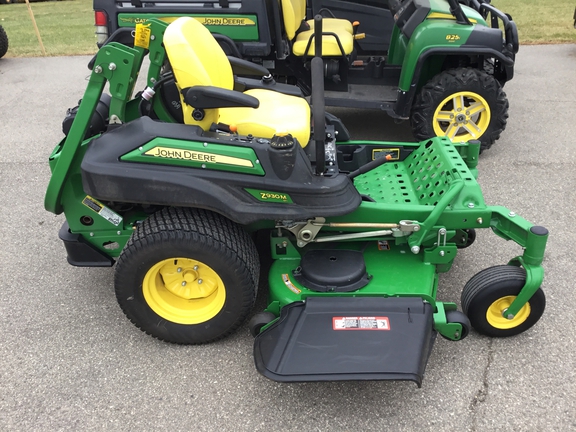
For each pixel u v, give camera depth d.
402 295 2.51
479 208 2.69
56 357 2.77
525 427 2.30
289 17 4.70
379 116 6.16
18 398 2.53
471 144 3.34
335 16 6.87
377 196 3.10
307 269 2.72
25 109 6.58
